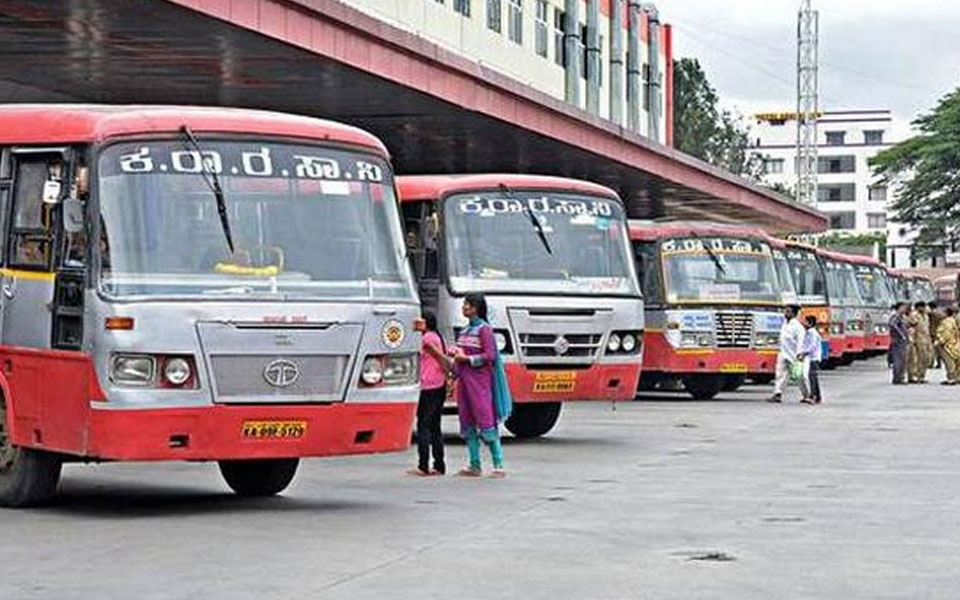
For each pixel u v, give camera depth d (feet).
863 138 517.55
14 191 45.68
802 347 102.73
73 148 43.60
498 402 56.34
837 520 44.60
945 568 36.27
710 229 104.12
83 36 73.00
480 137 115.85
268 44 74.84
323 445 43.73
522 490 51.98
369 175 46.24
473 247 68.18
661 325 101.86
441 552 38.24
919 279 230.07
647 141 139.64
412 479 55.57
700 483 54.29
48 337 43.88
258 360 42.55
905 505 48.21
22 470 45.68
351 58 81.35
